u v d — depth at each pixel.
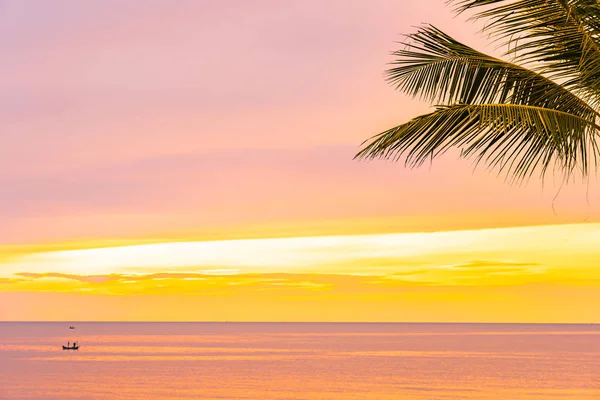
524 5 5.80
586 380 84.31
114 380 88.31
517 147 5.91
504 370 100.50
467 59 6.31
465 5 5.98
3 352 158.25
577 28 5.71
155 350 169.00
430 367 107.75
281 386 79.56
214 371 101.62
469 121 5.52
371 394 70.75
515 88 6.24
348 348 183.38
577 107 6.05
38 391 76.56
